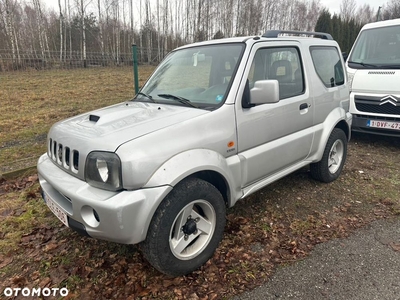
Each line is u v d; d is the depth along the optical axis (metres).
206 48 3.32
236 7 34.59
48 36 28.20
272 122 3.12
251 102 2.80
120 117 2.67
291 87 3.44
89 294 2.40
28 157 5.31
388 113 5.49
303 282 2.47
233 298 2.33
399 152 5.59
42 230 3.23
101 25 28.39
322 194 3.96
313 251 2.84
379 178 4.44
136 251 2.87
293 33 3.69
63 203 2.45
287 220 3.37
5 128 7.09
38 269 2.68
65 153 2.48
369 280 2.47
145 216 2.14
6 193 4.06
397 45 5.89
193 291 2.40
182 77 3.29
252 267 2.64
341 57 4.36
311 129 3.70
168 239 2.31
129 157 2.12
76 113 8.60
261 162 3.05
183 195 2.33
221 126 2.65
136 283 2.49
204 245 2.63
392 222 3.30
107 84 14.09
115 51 29.52
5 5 22.48
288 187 4.16
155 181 2.18
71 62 22.14
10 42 22.67
